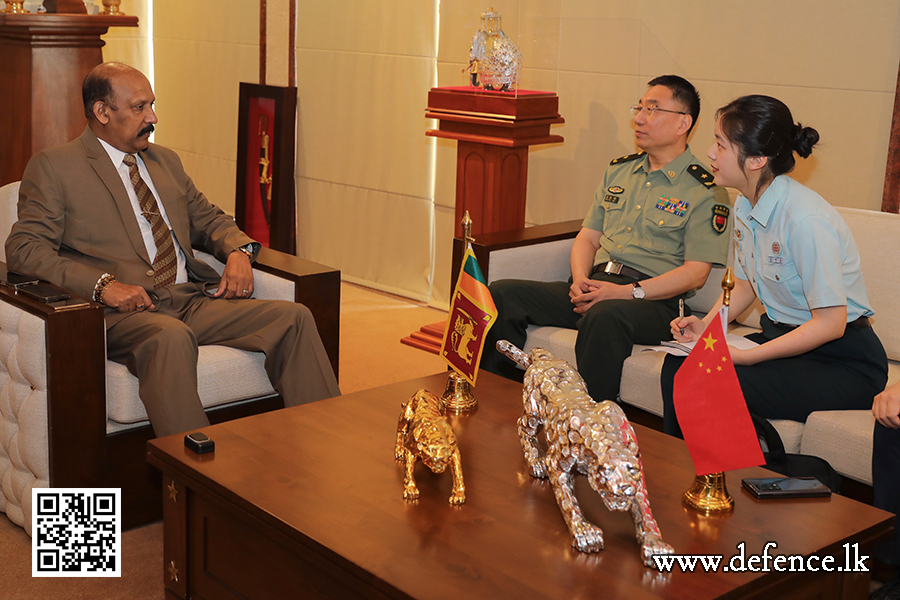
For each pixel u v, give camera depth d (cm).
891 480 222
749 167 255
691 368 174
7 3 452
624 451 162
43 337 235
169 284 303
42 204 282
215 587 194
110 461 254
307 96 587
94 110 291
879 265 293
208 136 662
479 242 340
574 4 436
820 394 254
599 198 354
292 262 314
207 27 642
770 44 373
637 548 163
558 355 318
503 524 171
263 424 217
